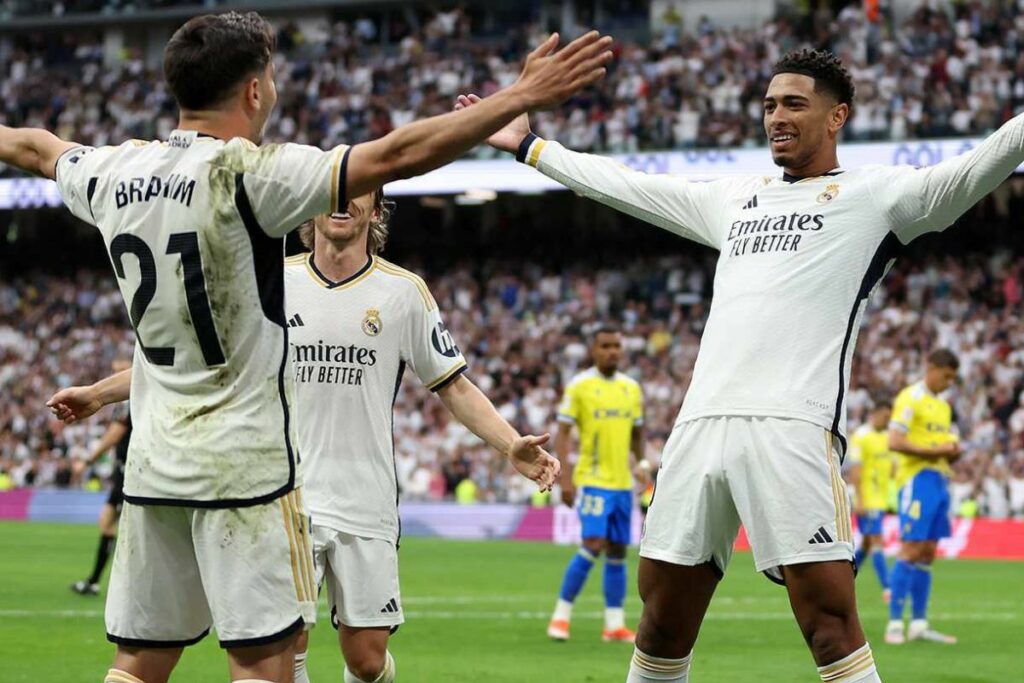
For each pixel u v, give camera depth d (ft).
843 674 19.58
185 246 15.99
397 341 23.95
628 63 130.82
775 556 19.69
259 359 16.24
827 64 20.81
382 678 23.93
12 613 48.55
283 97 144.77
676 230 22.43
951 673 37.32
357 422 23.66
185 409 16.24
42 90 154.81
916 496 45.16
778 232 20.66
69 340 142.92
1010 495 97.50
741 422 19.97
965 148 101.76
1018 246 119.85
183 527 16.66
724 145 119.65
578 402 44.55
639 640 21.34
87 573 65.98
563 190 135.33
